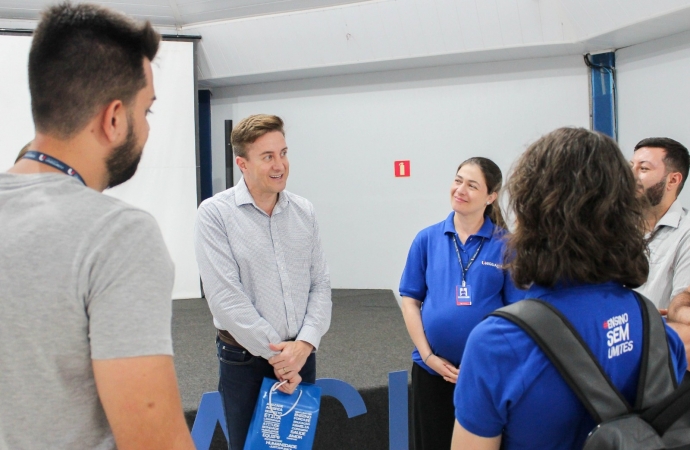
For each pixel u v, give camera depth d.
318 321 1.58
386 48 3.62
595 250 0.69
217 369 2.42
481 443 0.74
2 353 0.57
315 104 4.08
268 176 1.48
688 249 1.54
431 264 1.72
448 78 3.84
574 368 0.66
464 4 3.35
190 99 3.85
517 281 0.76
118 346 0.58
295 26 3.64
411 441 2.07
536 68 3.70
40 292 0.57
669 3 2.78
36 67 0.61
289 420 1.50
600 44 3.39
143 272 0.60
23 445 0.59
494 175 1.66
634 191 0.72
